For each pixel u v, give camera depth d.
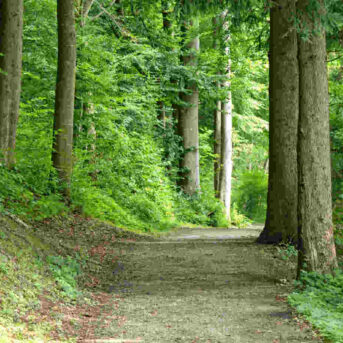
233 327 6.77
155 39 26.84
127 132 24.27
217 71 29.94
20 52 14.17
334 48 16.00
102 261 11.75
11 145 14.07
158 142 27.84
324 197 9.77
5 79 13.77
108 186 21.45
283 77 14.30
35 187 14.95
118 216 18.55
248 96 36.50
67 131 16.23
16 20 13.98
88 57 20.88
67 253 10.89
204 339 6.20
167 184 26.28
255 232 21.61
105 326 6.80
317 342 6.06
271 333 6.46
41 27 21.52
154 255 12.88
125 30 24.23
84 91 20.72
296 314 7.46
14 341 5.48
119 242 14.59
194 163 29.14
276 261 12.37
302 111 9.69
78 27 20.73
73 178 17.38
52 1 21.44
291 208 14.26
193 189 29.06
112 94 23.09
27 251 8.89
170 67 27.20
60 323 6.61
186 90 27.91
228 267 11.54
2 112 13.70
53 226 13.44
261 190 44.78
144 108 25.77
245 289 9.42
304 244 9.81
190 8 11.27
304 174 9.78
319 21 9.41
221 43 21.89
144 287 9.57
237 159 45.94
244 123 38.47
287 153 14.30
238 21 12.77
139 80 25.69
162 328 6.73
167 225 21.78
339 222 15.19
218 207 29.27
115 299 8.52
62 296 7.89
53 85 21.11
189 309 7.84
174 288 9.49
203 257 12.65
